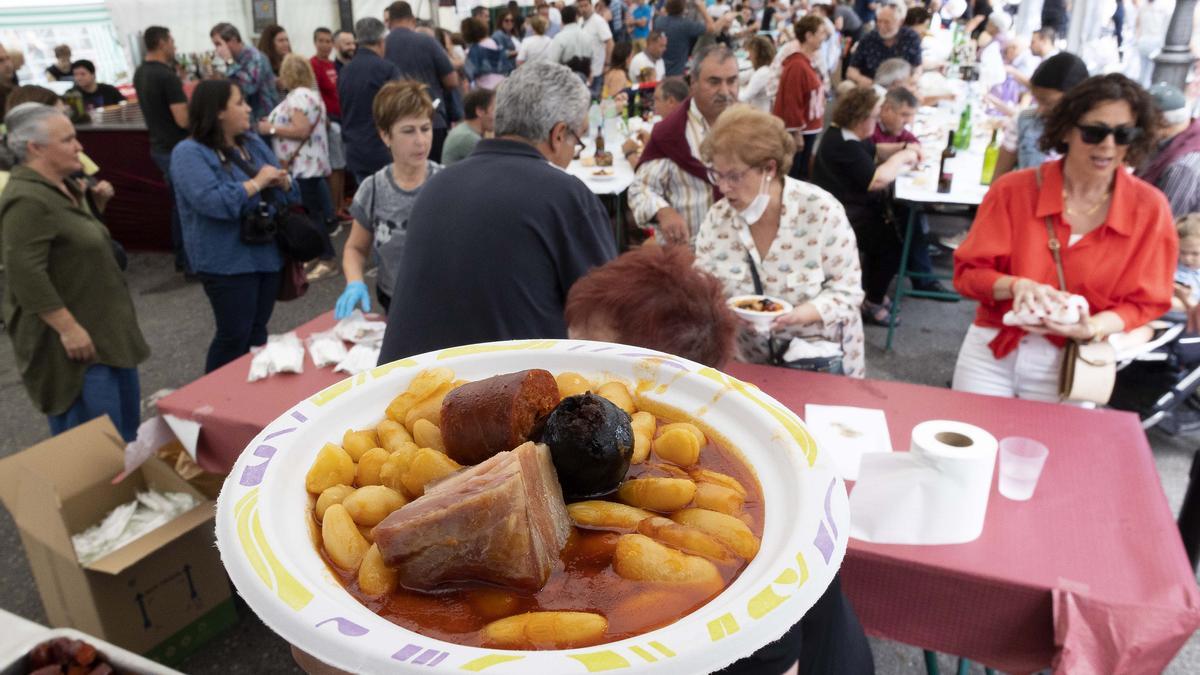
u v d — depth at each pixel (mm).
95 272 2789
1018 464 1678
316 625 411
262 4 8875
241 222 3338
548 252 1809
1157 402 3322
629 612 452
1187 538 2199
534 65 1958
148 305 5414
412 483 542
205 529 2400
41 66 7570
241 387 2379
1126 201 2252
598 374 727
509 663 382
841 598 848
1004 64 7023
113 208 6348
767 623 410
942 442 1590
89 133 6074
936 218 6320
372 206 3023
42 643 1416
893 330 4535
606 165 5301
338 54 7109
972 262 2471
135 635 2275
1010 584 1425
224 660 2420
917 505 1535
